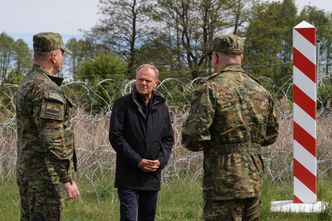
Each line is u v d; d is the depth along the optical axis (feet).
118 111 16.20
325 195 22.80
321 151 32.24
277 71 111.65
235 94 11.68
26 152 12.41
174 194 25.27
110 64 91.40
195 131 11.46
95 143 28.78
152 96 16.49
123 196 15.89
